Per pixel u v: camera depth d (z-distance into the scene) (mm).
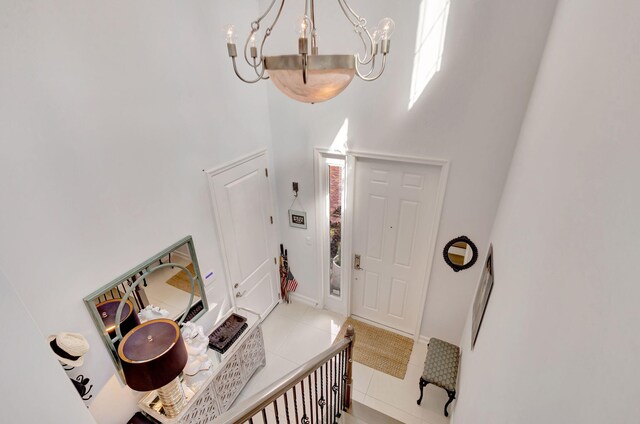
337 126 3143
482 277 2643
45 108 1664
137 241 2299
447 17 2344
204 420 2621
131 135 2117
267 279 4059
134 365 2002
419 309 3621
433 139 2770
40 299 1786
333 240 3908
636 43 699
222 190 3012
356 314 4191
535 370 950
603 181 757
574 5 1425
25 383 627
